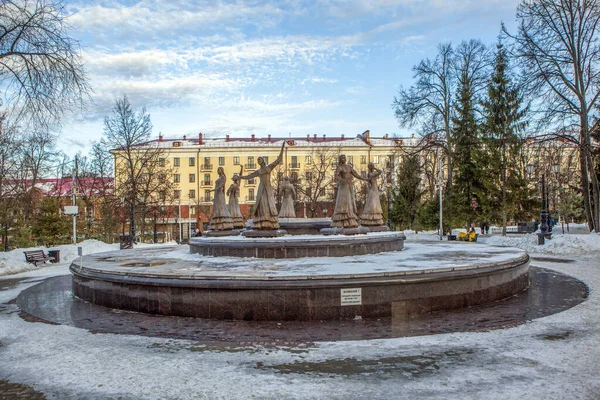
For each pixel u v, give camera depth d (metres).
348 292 8.62
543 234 23.97
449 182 35.16
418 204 40.03
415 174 40.34
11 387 5.42
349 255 12.85
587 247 21.67
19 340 7.59
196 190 64.44
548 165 29.88
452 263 10.55
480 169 31.50
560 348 6.58
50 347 7.11
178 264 11.54
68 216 38.16
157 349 6.87
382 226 16.89
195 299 8.99
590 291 11.48
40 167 38.12
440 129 35.50
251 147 63.84
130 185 37.97
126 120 36.47
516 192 30.02
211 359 6.34
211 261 12.16
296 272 9.27
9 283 15.30
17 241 30.45
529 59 25.48
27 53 17.50
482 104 31.28
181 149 64.19
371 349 6.70
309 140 67.00
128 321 8.82
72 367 6.10
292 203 19.66
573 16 24.98
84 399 5.00
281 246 12.55
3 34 17.16
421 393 4.97
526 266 12.25
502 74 30.41
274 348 6.82
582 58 25.16
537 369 5.70
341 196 14.62
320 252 12.60
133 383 5.45
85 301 11.20
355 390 5.10
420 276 9.09
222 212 16.73
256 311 8.62
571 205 41.78
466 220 33.81
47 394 5.17
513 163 30.12
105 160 42.66
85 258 14.24
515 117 29.83
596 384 5.14
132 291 9.77
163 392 5.15
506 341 7.03
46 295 12.29
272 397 4.94
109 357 6.51
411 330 7.79
